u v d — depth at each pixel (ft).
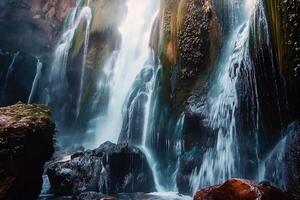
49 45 82.17
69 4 83.10
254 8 33.73
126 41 65.62
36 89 79.20
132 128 50.52
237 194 20.06
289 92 29.32
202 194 21.40
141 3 68.33
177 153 42.34
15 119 25.11
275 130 32.12
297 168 28.45
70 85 72.23
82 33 73.36
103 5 72.23
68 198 33.65
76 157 38.68
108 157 37.40
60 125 72.08
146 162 39.60
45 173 41.75
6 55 81.30
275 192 20.33
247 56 35.12
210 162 37.65
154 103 48.93
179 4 46.98
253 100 34.24
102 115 62.95
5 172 22.94
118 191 36.63
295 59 26.81
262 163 33.06
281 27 28.04
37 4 87.97
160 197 34.55
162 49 48.83
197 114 40.55
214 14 42.24
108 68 65.92
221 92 38.91
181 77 44.88
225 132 37.14
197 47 43.57
